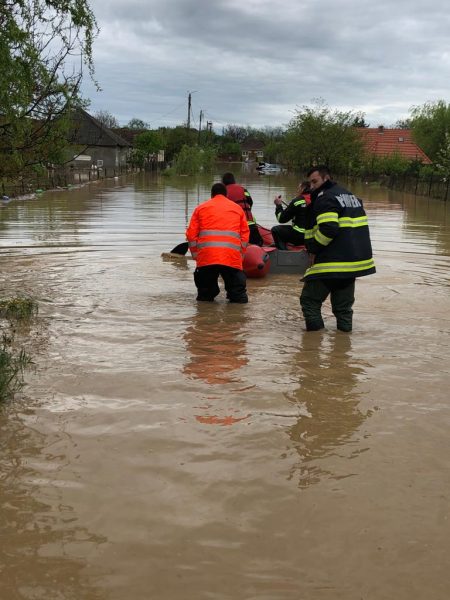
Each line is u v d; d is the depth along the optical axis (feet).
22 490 10.91
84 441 12.81
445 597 8.43
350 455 12.46
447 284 30.71
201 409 14.56
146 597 8.35
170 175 196.95
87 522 10.02
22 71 22.00
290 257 33.63
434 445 12.97
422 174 117.29
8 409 14.32
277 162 345.92
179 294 27.27
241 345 19.81
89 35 23.25
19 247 40.32
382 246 45.09
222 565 9.02
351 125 186.60
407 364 18.17
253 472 11.70
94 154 203.82
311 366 17.84
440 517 10.33
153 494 10.86
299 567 9.00
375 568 9.01
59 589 8.49
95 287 28.14
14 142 23.30
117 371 16.98
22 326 21.42
